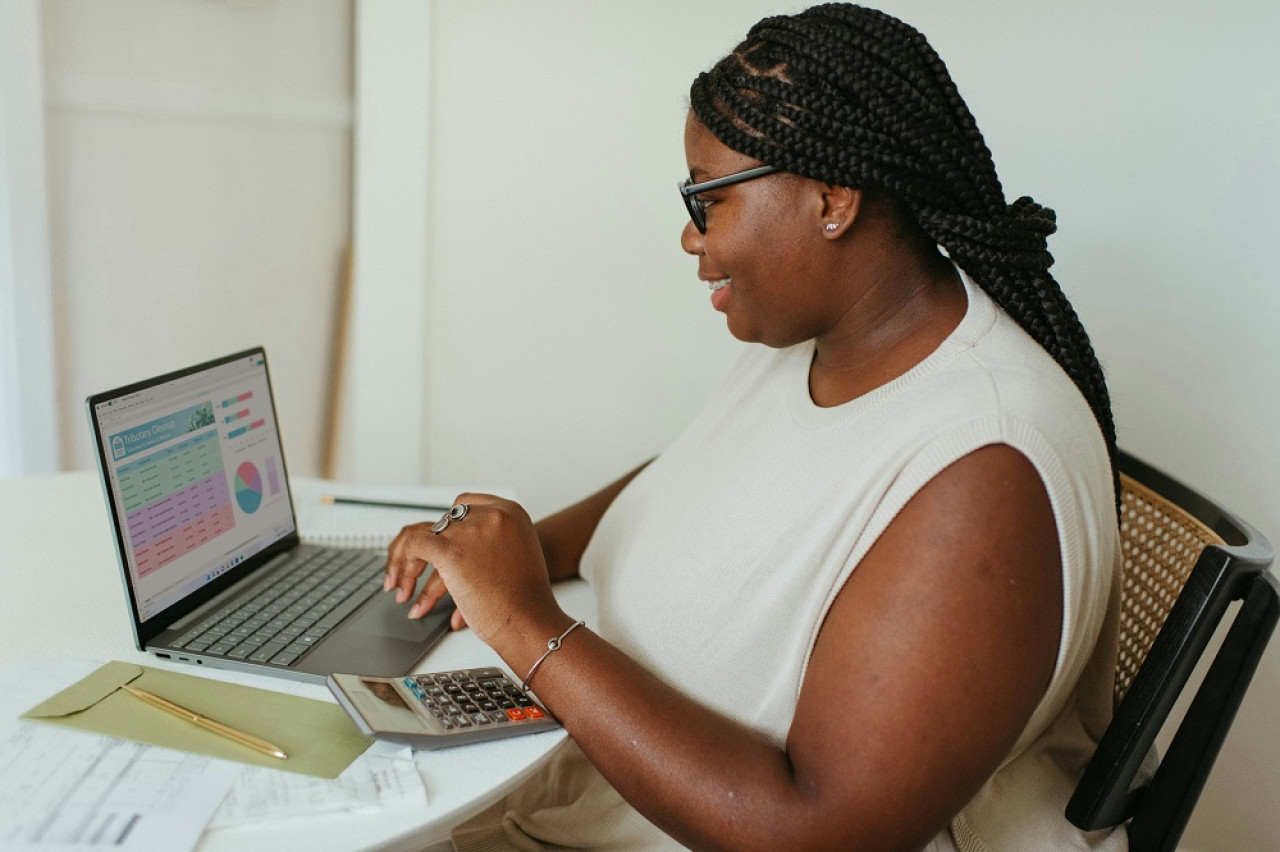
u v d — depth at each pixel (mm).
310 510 1409
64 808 702
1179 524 1114
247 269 1965
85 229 1713
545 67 1877
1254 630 904
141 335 1831
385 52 1864
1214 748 932
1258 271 1705
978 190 949
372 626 1057
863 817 779
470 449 2066
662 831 949
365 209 1932
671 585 1019
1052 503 804
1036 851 953
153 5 1729
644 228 1926
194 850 682
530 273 1971
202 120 1846
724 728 873
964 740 773
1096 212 1752
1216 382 1755
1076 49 1706
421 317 1985
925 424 860
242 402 1202
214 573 1091
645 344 1982
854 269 945
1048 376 890
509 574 958
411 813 750
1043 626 798
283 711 864
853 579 837
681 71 1853
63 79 1635
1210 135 1685
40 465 1688
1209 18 1650
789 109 906
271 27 1886
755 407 1135
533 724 886
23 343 1620
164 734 804
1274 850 1806
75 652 938
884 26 953
